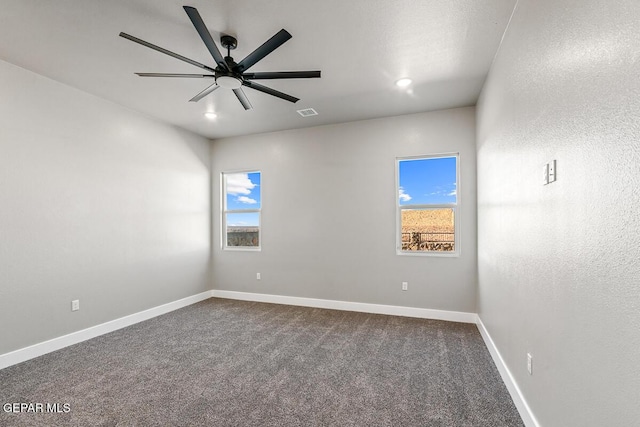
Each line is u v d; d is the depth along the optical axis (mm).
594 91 1109
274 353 2953
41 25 2246
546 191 1559
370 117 4250
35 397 2227
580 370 1220
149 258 4129
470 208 3834
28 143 2893
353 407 2098
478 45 2500
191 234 4855
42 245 2980
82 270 3322
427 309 4020
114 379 2477
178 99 3598
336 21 2207
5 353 2697
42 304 2967
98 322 3465
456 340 3240
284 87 3283
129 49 2570
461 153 3877
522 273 1947
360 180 4379
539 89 1645
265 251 4934
